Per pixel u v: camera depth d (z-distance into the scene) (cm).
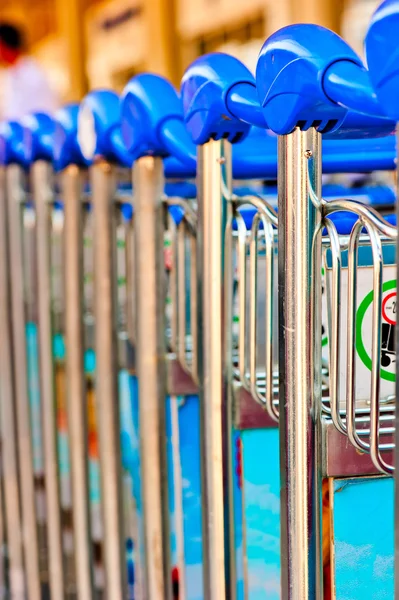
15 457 194
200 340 117
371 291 100
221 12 359
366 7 254
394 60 65
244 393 118
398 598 73
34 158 172
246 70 103
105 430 152
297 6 283
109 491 153
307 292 89
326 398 108
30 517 190
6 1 588
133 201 132
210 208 112
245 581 122
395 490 72
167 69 416
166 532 139
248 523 124
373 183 161
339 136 96
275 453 123
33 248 176
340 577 103
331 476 98
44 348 175
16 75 370
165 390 136
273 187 161
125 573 155
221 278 113
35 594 190
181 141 118
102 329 150
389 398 101
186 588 145
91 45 507
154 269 132
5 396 192
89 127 144
